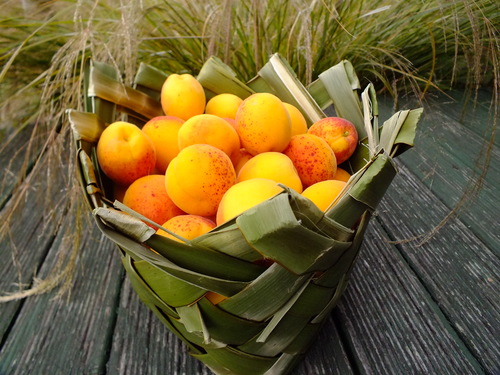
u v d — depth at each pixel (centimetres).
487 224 44
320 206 28
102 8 72
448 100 70
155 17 69
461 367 31
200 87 37
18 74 70
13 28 70
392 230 44
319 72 69
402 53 73
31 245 47
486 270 39
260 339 25
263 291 24
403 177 52
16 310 38
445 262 40
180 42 69
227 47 61
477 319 34
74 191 41
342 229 23
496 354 32
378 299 36
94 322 37
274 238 21
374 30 72
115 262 43
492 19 67
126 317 37
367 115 30
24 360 34
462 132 60
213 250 24
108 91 35
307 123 39
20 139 68
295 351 29
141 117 39
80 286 40
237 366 28
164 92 37
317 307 27
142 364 33
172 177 29
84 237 47
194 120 31
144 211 30
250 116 31
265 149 32
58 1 68
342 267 26
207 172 28
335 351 33
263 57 66
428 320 35
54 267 43
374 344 33
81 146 30
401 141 26
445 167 53
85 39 53
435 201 48
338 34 68
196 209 29
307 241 22
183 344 34
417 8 69
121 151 31
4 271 43
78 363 33
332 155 32
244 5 63
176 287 25
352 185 25
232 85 40
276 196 21
